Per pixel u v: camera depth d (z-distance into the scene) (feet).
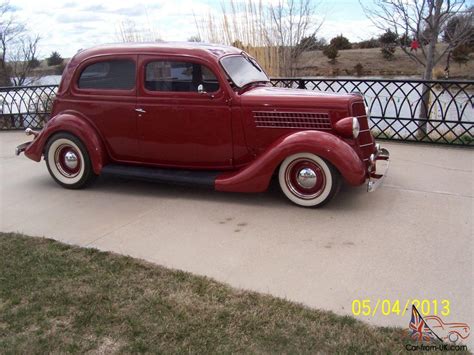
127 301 10.42
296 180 15.65
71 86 18.02
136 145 17.52
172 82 16.53
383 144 23.89
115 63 17.21
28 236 14.14
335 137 14.87
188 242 13.55
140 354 8.71
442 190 17.12
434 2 26.30
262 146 16.06
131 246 13.39
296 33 33.12
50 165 18.76
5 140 28.43
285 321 9.59
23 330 9.51
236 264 12.16
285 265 12.02
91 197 17.74
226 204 16.44
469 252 12.40
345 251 12.65
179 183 16.72
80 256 12.68
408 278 11.20
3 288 11.02
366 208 15.57
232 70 16.55
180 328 9.41
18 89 31.19
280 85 27.32
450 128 23.25
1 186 19.38
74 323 9.69
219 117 16.19
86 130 17.72
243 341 8.99
